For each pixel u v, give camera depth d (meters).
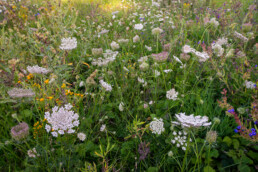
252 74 2.71
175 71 3.21
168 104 2.36
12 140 1.76
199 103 2.34
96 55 2.68
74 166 1.74
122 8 6.91
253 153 1.72
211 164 1.71
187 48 2.51
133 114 2.40
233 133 2.00
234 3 5.21
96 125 2.10
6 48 2.82
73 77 3.04
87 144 1.89
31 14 4.97
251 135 1.63
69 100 2.10
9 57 2.71
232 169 1.66
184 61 2.66
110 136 2.15
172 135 1.92
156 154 1.91
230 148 1.82
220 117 2.28
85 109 2.38
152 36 4.30
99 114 2.32
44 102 2.03
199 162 1.71
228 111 1.90
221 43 3.18
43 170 1.66
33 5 5.62
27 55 2.91
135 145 1.93
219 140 1.89
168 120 2.22
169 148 1.92
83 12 6.12
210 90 2.55
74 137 1.91
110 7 7.06
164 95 2.71
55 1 3.70
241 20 4.43
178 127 1.95
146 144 1.80
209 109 2.29
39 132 1.79
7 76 2.18
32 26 4.52
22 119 2.20
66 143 1.83
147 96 2.65
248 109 2.16
